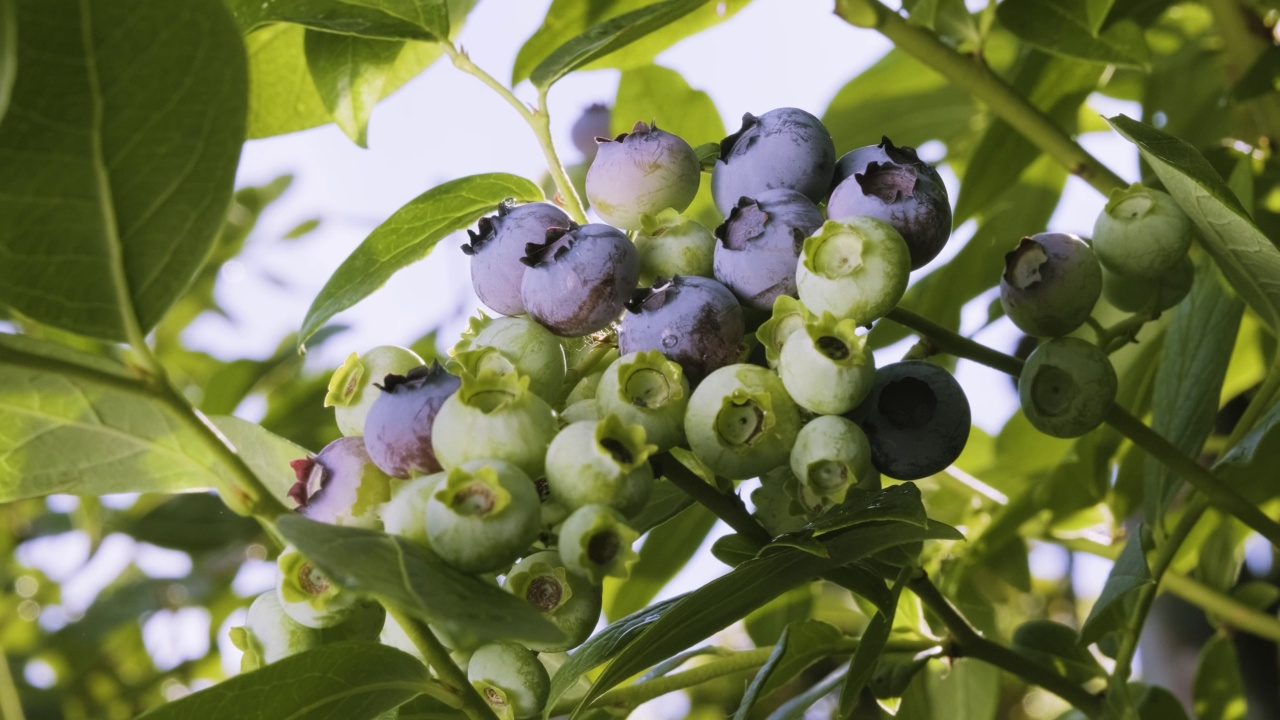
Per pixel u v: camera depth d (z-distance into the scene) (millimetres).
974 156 583
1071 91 588
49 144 405
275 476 454
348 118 540
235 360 734
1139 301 498
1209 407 517
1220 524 577
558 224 448
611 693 500
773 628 593
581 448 418
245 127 411
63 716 846
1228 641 581
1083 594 1009
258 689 428
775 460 435
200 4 402
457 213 488
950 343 472
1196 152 461
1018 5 550
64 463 432
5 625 866
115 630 844
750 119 461
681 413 434
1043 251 470
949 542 580
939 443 448
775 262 442
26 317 415
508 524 411
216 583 847
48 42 398
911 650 505
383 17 502
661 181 457
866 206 447
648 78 602
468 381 421
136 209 413
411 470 424
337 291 484
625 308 442
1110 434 573
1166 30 659
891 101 701
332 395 444
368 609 442
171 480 435
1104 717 498
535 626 402
